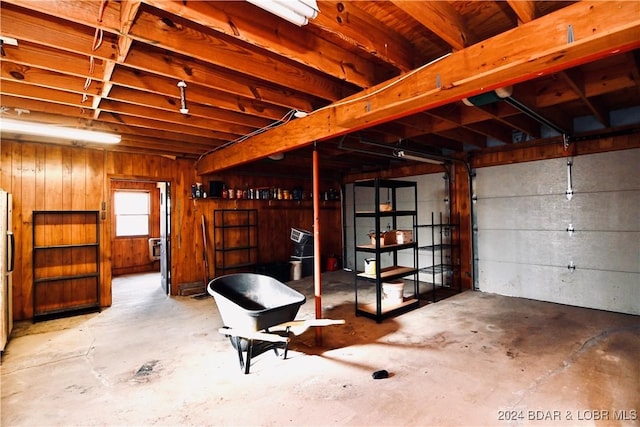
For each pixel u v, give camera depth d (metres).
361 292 5.37
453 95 2.25
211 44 2.17
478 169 5.41
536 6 1.82
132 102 2.91
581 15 1.57
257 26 1.91
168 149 4.96
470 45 2.07
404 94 2.37
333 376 2.61
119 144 4.60
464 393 2.33
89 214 4.72
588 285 4.33
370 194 7.22
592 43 1.57
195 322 4.05
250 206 6.48
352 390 2.40
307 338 3.41
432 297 5.02
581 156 4.37
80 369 2.81
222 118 3.46
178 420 2.09
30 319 4.20
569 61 1.77
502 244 5.14
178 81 2.80
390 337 3.41
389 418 2.07
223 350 3.18
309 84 2.75
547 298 4.69
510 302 4.66
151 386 2.51
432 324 3.77
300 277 6.59
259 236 6.63
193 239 5.72
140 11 1.86
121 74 2.51
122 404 2.28
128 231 7.85
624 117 4.03
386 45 2.16
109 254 4.83
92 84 2.69
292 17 1.55
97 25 1.73
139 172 5.16
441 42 2.36
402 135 4.43
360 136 4.14
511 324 3.72
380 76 2.72
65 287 4.50
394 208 4.96
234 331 2.80
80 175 4.64
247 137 4.27
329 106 3.03
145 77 2.63
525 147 4.86
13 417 2.14
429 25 1.78
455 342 3.24
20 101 3.03
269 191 6.57
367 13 2.02
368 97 2.65
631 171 4.00
